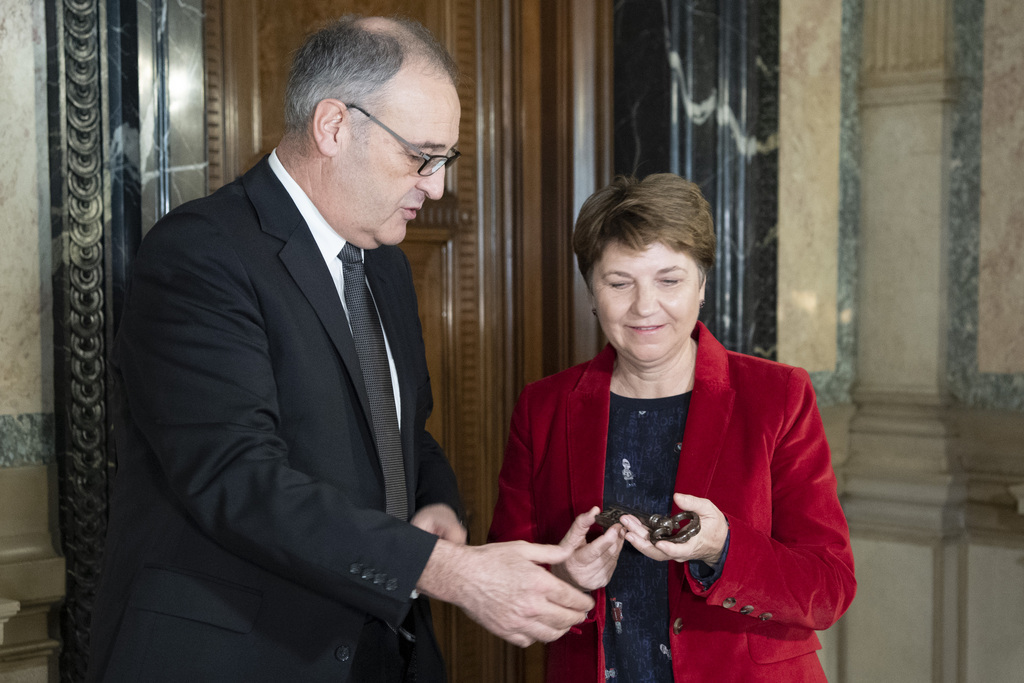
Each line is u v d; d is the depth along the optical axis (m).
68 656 2.12
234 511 1.32
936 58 3.12
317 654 1.42
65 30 2.07
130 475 1.49
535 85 2.86
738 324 2.91
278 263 1.48
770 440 1.51
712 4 2.85
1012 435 2.94
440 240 2.71
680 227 1.47
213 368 1.36
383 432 1.58
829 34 3.20
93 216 2.10
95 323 2.10
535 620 1.31
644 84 2.87
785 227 3.09
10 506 2.09
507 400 2.87
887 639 3.15
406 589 1.30
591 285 1.57
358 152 1.47
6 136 2.08
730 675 1.45
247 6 2.36
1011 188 2.97
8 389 2.10
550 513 1.61
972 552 3.01
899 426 3.18
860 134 3.30
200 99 2.25
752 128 2.90
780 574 1.38
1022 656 2.90
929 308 3.16
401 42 1.49
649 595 1.51
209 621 1.38
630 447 1.58
